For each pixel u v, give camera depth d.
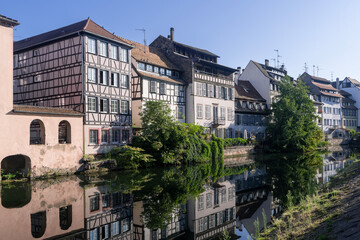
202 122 37.00
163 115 27.30
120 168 25.00
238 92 46.34
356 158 33.59
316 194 14.08
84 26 25.53
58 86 26.23
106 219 11.20
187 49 38.94
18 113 19.62
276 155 39.16
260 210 12.73
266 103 50.38
